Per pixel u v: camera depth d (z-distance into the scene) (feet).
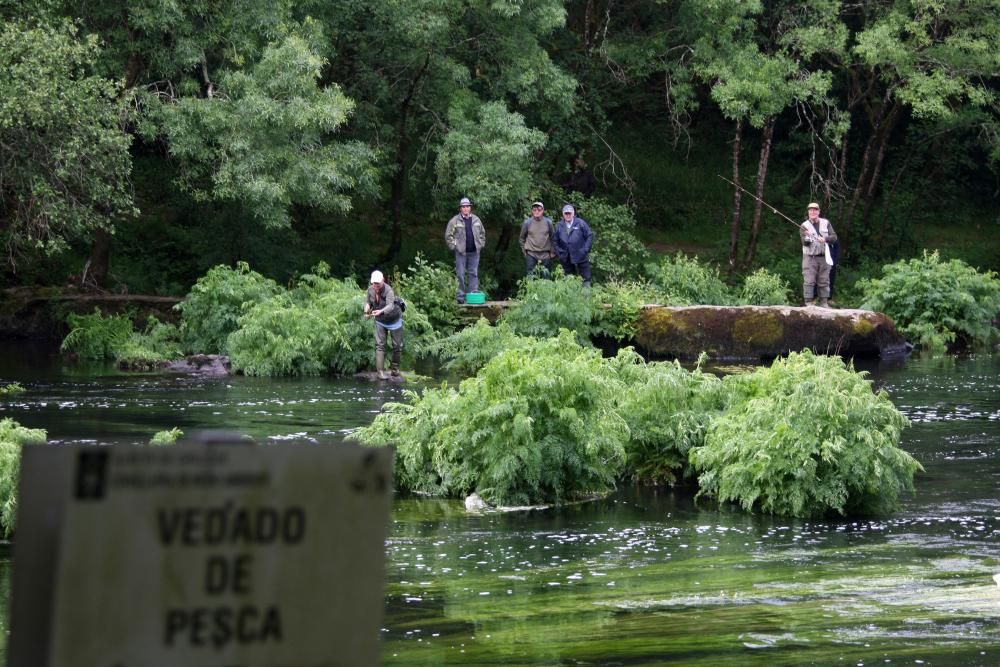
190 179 113.70
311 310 88.58
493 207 121.49
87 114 81.97
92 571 6.07
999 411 67.82
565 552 35.88
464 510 43.52
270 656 6.36
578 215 125.80
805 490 42.09
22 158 84.33
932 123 151.94
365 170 106.83
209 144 101.30
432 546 36.78
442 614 27.91
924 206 163.94
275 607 6.36
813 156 140.26
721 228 153.89
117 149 84.33
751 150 169.17
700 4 120.78
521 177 112.27
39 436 40.32
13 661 5.94
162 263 120.47
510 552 35.88
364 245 129.80
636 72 130.52
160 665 6.19
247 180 96.17
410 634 25.96
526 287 106.22
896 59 122.52
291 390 75.72
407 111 119.55
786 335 101.81
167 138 102.17
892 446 42.42
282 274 117.39
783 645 24.86
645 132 169.17
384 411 65.77
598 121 136.46
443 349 93.81
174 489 6.21
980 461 52.54
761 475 42.83
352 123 117.91
